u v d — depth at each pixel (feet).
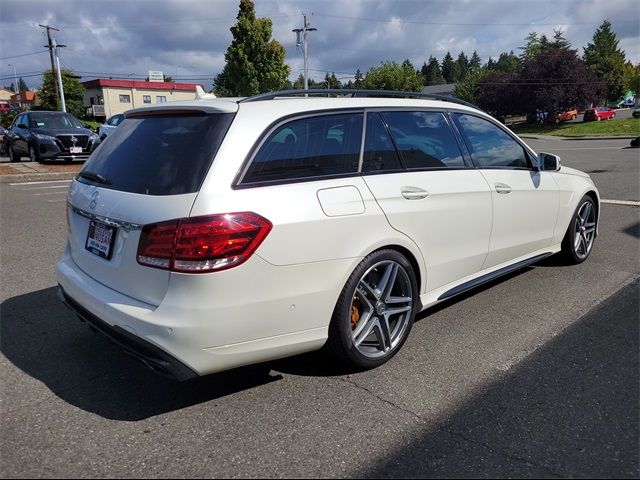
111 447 8.36
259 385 10.30
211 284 8.23
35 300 14.74
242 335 8.72
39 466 7.90
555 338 12.10
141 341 8.48
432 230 11.53
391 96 12.20
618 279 16.12
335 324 9.95
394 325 11.28
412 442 8.44
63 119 53.52
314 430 8.80
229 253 8.30
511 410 9.28
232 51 102.32
